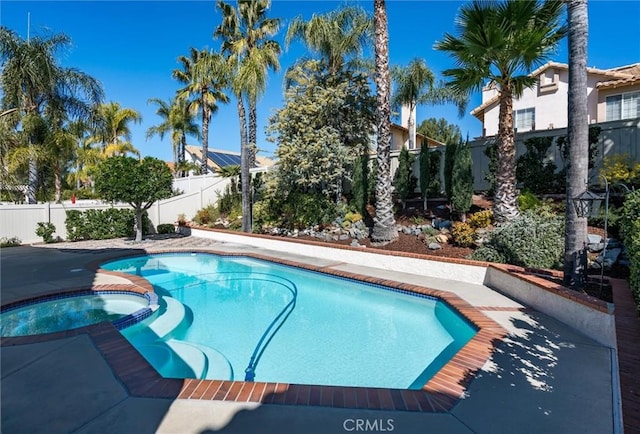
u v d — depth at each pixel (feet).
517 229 26.91
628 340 13.03
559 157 36.91
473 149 44.39
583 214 18.58
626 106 55.26
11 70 52.75
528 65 29.40
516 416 9.95
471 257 29.32
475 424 9.61
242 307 25.84
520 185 38.96
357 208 45.96
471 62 29.73
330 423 9.64
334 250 37.96
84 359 13.60
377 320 22.88
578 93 19.17
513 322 17.98
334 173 45.75
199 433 9.23
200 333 20.74
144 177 49.83
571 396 10.96
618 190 30.30
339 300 27.43
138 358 13.73
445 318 22.61
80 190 95.86
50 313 23.32
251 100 51.44
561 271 22.66
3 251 45.78
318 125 49.44
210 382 11.88
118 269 39.42
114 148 95.76
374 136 57.11
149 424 9.59
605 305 15.20
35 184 55.98
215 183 74.38
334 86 50.93
